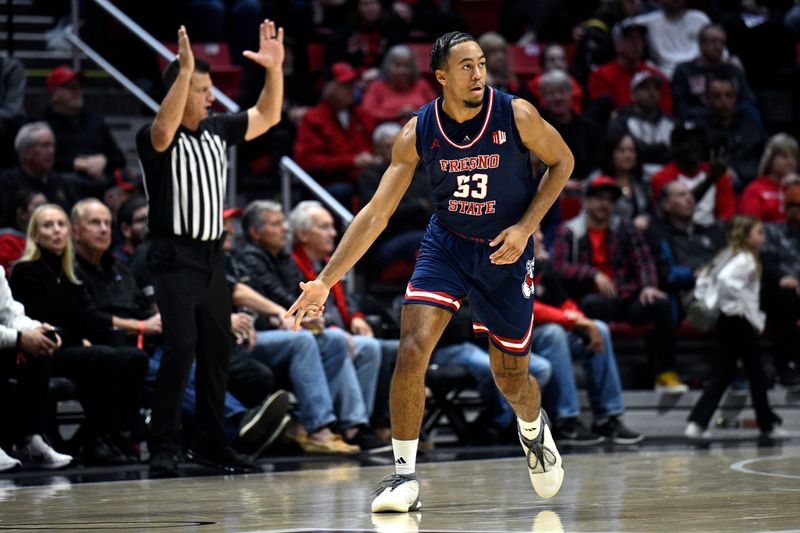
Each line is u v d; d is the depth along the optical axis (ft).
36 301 75.72
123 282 82.53
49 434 76.74
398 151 46.24
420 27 143.23
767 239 114.21
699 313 99.71
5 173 95.86
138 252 85.05
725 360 99.86
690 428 100.07
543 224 110.22
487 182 45.39
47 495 54.03
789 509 44.37
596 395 97.30
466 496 51.78
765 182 119.03
